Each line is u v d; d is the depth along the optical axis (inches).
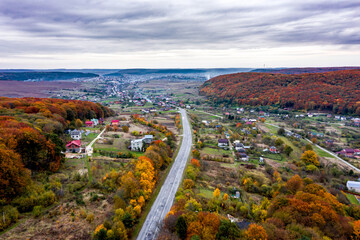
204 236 2180.1
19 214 2298.2
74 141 4382.4
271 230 2174.0
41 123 4483.3
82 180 3063.5
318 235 2090.3
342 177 4534.9
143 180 3203.7
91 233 2186.3
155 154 4138.8
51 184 2785.4
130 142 5007.4
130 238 2373.3
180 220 2306.8
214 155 5280.5
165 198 3240.7
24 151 3031.5
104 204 2650.1
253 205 3048.7
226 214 2910.9
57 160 3294.8
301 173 4594.0
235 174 4296.3
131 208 2637.8
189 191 3329.2
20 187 2516.0
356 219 2785.4
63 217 2354.8
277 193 3494.1
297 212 2459.4
